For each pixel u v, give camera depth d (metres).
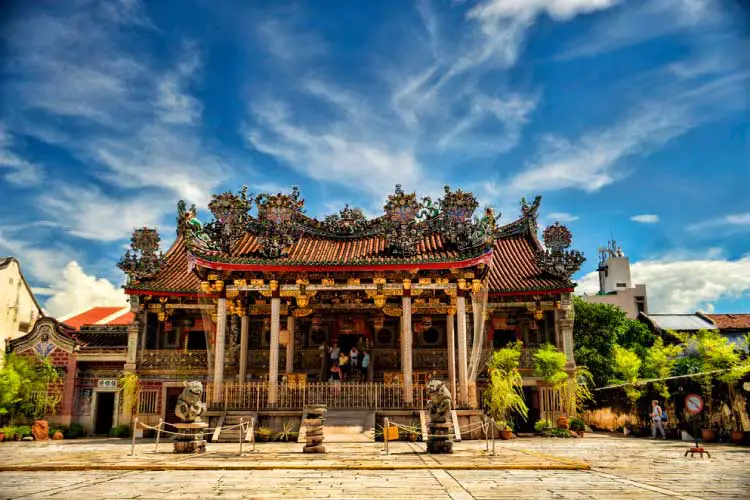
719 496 11.63
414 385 27.88
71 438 34.44
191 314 38.41
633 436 33.41
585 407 44.38
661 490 12.41
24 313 42.00
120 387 35.88
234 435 25.47
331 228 31.95
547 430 32.25
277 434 25.92
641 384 33.91
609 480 13.90
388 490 12.40
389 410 26.61
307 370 35.59
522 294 35.47
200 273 28.89
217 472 15.57
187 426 20.69
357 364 33.22
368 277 29.03
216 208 29.19
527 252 40.66
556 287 34.84
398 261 27.66
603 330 50.88
